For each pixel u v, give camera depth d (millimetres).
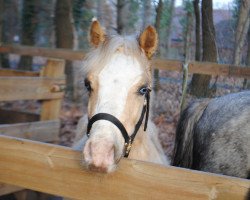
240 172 2049
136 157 2326
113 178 1625
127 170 1591
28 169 1789
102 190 1654
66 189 1725
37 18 11141
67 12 9109
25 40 11125
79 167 1680
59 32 9148
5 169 1839
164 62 4426
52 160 1733
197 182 1439
